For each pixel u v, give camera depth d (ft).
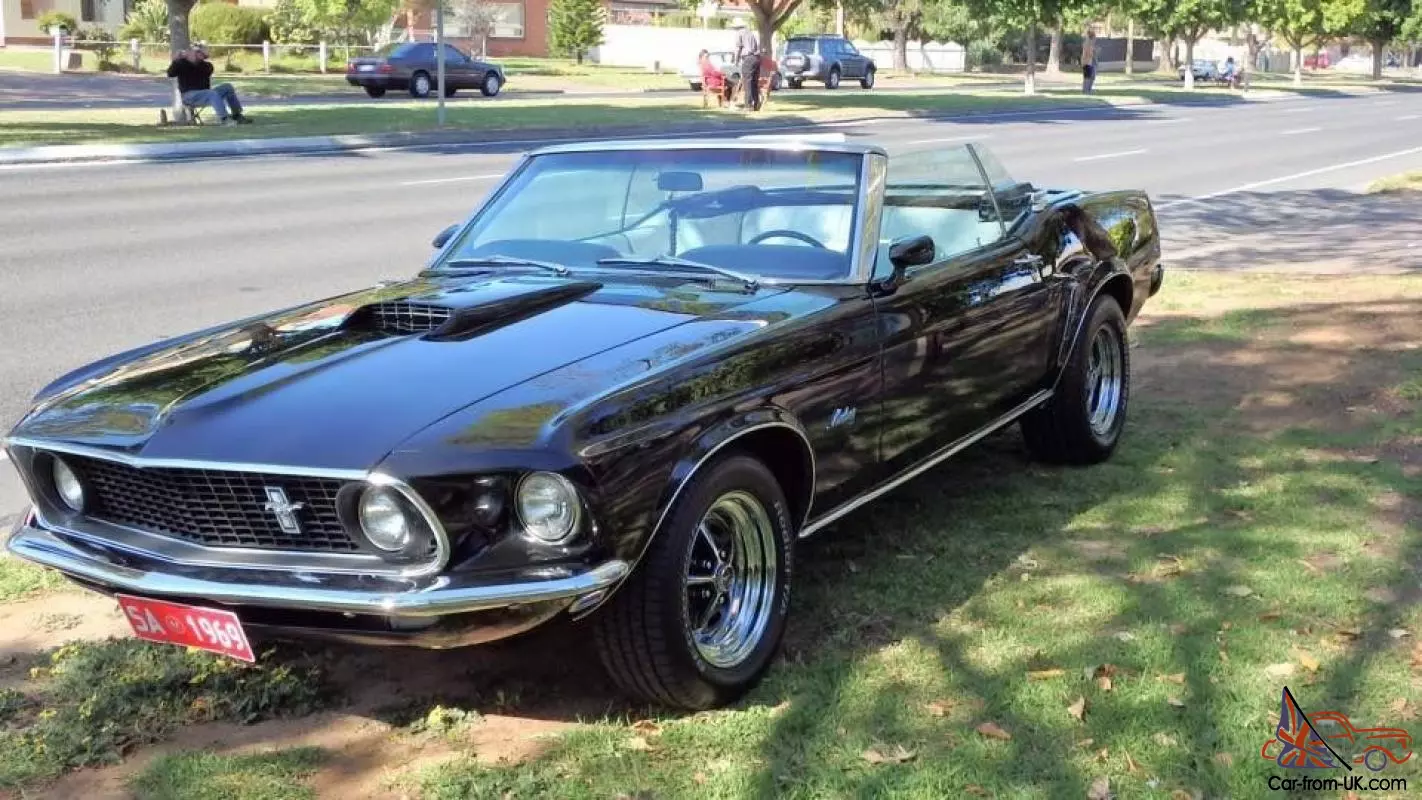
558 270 15.92
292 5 163.12
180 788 11.43
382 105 106.22
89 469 12.43
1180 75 234.38
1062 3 137.80
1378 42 260.42
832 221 15.52
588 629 12.68
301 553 11.40
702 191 16.31
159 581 11.53
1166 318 30.86
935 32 233.35
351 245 42.83
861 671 13.32
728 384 12.69
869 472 15.08
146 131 78.43
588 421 11.32
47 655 14.17
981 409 17.39
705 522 12.52
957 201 17.85
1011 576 15.79
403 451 10.94
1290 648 13.60
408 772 11.69
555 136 87.45
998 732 12.00
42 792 11.45
